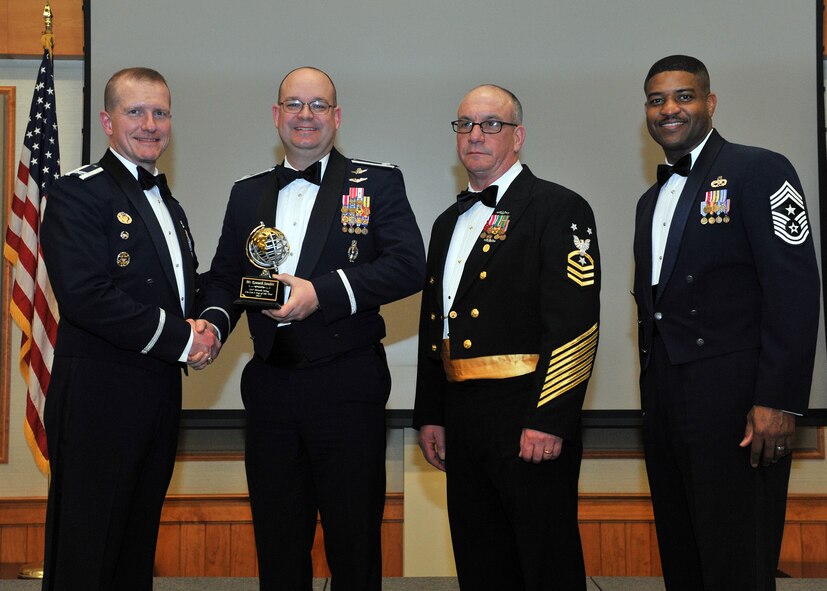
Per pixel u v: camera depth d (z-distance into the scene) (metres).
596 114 3.92
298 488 2.29
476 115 2.47
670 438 2.25
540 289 2.36
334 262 2.33
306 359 2.25
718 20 3.90
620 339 3.93
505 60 3.94
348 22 3.94
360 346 2.31
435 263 2.57
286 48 3.94
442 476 4.01
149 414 2.27
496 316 2.37
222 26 3.93
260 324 2.31
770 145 3.89
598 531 4.10
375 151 3.94
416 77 3.94
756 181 2.16
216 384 3.93
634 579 3.63
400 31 3.94
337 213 2.35
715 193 2.22
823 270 3.87
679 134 2.31
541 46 3.94
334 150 2.46
